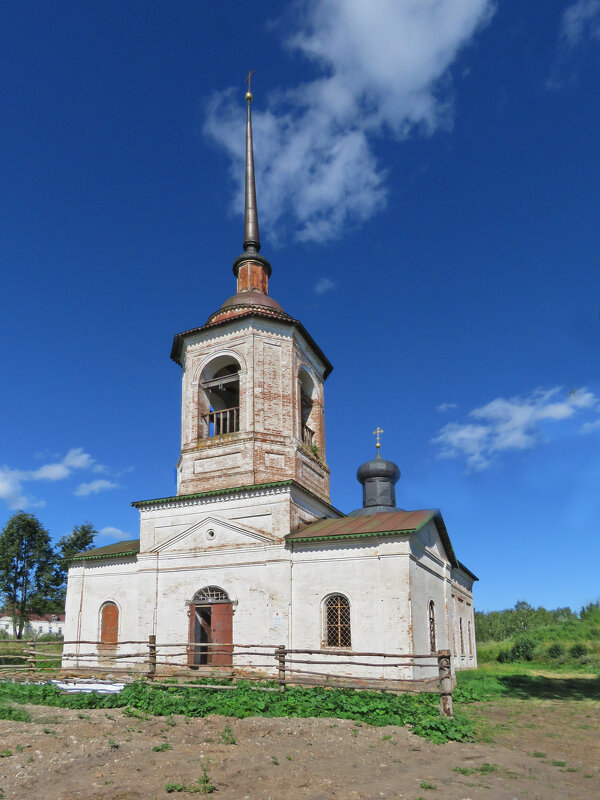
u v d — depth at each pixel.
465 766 11.08
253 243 33.16
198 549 26.30
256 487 25.58
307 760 11.05
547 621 67.44
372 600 22.81
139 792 9.08
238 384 30.22
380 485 36.06
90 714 14.36
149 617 26.30
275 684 18.72
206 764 10.54
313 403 31.53
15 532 45.38
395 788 9.59
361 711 14.76
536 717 17.62
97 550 30.59
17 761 10.33
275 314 29.70
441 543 29.17
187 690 18.56
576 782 10.41
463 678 28.89
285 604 23.94
